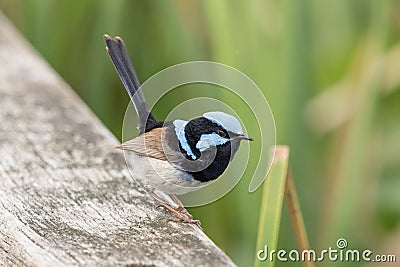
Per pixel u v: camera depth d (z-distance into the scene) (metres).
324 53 12.14
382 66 11.07
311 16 11.26
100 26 11.87
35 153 8.51
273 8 11.47
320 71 12.22
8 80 10.42
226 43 10.79
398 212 11.50
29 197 7.52
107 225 6.98
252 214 10.45
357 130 10.88
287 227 10.86
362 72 11.08
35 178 7.93
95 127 9.28
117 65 9.00
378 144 11.59
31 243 6.53
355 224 11.09
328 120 11.46
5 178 7.89
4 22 12.48
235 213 10.79
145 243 6.61
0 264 6.93
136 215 7.24
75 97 10.16
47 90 10.25
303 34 10.98
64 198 7.52
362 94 10.97
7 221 6.96
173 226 7.03
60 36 12.18
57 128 9.16
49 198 7.51
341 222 10.67
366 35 11.56
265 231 7.51
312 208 10.85
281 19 11.05
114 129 12.01
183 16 11.37
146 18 12.08
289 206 8.34
